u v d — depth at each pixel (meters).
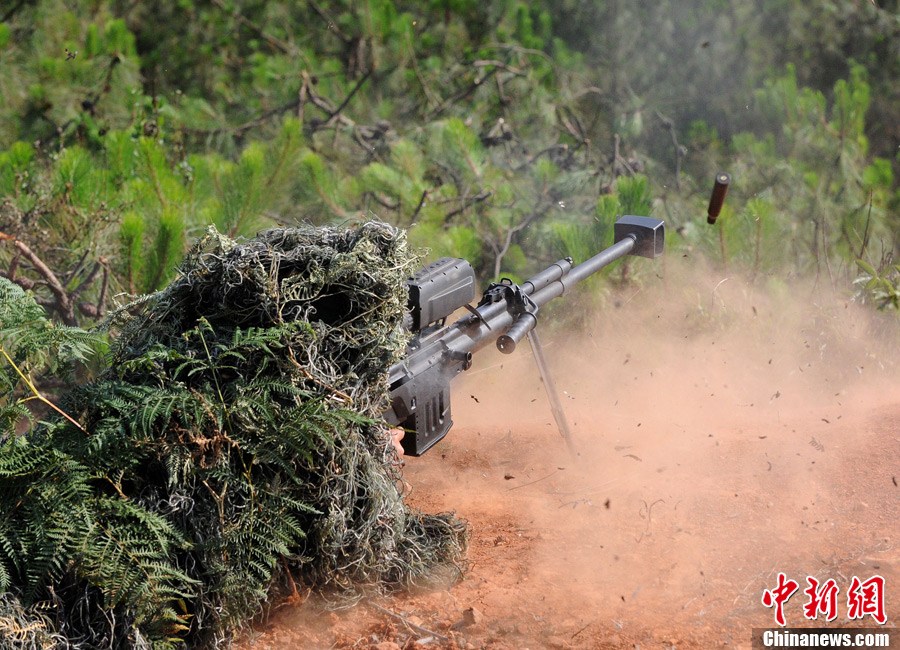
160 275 14.27
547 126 26.89
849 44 28.48
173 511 7.08
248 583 7.14
